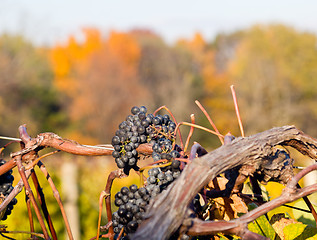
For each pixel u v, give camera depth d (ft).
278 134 3.02
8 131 94.58
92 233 15.43
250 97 104.32
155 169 2.94
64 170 13.56
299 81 115.34
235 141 2.86
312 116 109.40
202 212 3.37
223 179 3.53
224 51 166.30
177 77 137.90
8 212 3.70
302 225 3.36
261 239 2.52
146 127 3.26
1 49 102.37
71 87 132.77
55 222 13.46
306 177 9.48
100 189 15.85
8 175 3.59
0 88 100.99
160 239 2.30
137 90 132.26
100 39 158.51
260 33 130.41
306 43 121.08
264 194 4.31
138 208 2.88
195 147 3.03
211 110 104.68
